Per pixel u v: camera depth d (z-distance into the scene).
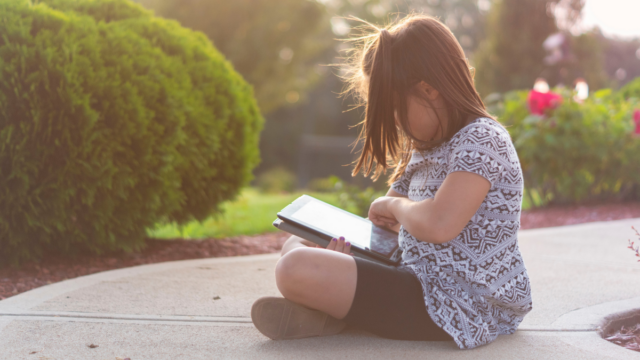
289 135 29.08
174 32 3.63
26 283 2.51
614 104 6.96
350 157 29.00
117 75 2.93
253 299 2.21
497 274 1.62
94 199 2.92
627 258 3.21
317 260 1.57
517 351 1.60
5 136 2.61
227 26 15.50
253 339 1.69
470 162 1.50
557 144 5.75
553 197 6.36
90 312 1.96
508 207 1.60
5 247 2.78
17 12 2.77
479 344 1.59
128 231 3.16
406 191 1.90
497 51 13.06
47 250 3.09
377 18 26.41
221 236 4.60
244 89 4.22
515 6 12.91
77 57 2.80
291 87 18.67
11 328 1.75
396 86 1.57
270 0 15.78
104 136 2.87
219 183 3.77
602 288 2.44
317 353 1.56
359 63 1.81
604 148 5.79
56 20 2.86
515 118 6.38
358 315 1.58
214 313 1.99
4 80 2.61
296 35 16.69
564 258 3.21
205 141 3.45
